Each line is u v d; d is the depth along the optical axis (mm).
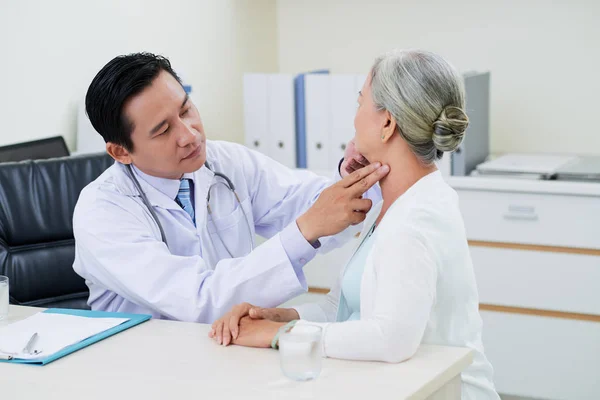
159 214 1814
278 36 3715
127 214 1755
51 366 1371
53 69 2693
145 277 1658
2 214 2002
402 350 1305
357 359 1327
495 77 3277
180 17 3168
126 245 1687
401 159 1464
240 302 1623
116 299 1823
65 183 2082
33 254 2027
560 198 2666
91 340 1478
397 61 1427
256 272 1604
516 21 3209
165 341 1475
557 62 3170
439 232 1381
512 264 2768
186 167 1750
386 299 1314
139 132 1688
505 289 2789
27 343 1460
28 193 2039
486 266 2803
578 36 3121
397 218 1386
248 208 1983
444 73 1407
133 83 1666
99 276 1749
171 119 1689
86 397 1236
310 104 3055
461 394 1419
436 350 1367
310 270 2982
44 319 1623
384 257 1338
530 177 2766
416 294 1309
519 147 3277
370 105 1465
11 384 1300
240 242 1950
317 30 3611
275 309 1606
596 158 3043
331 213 1570
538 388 2795
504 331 2811
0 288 1652
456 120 1397
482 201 2770
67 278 2059
